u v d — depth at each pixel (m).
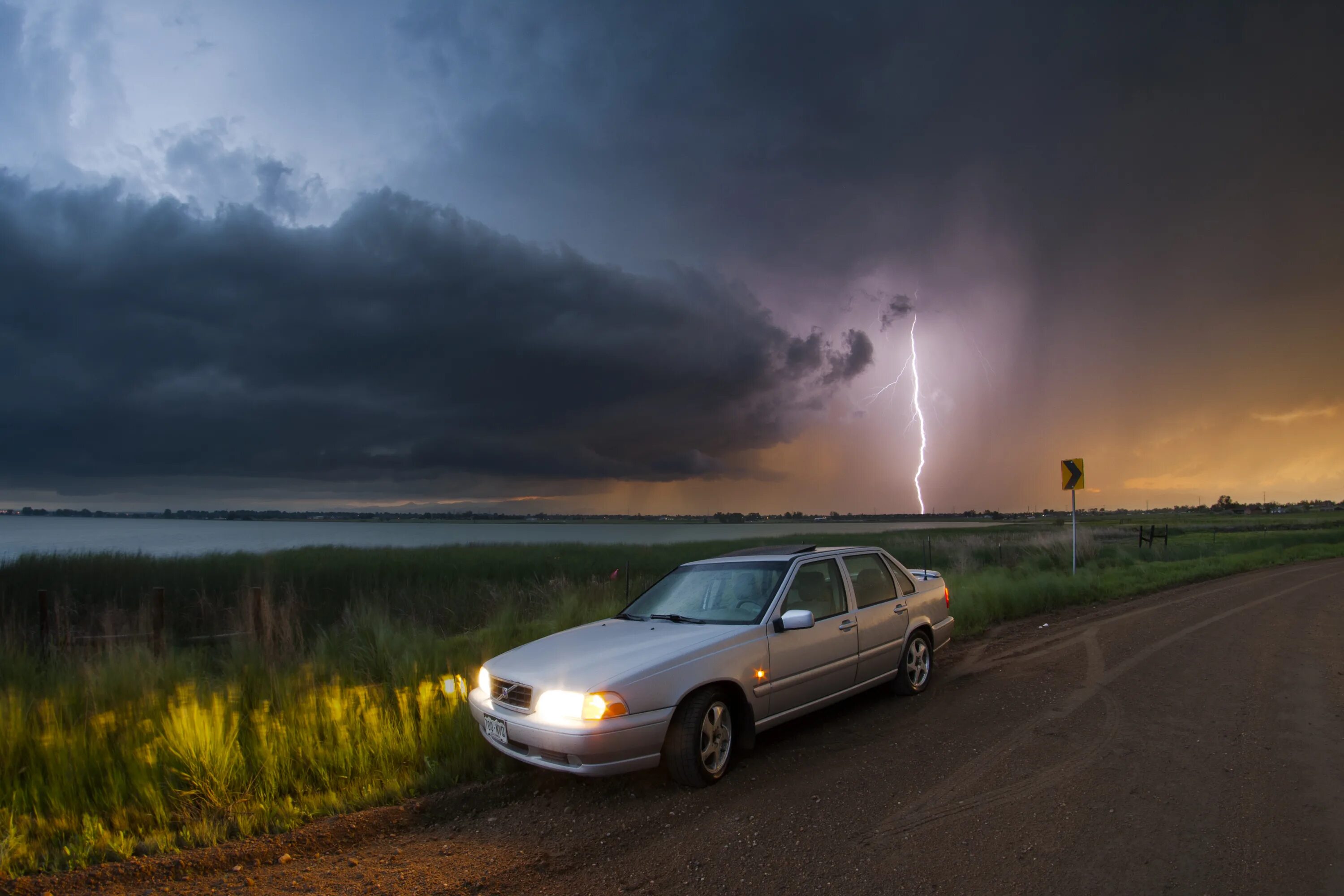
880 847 3.90
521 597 15.36
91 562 19.36
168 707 5.75
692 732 4.80
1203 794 4.52
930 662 7.44
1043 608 13.28
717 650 5.13
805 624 5.41
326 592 17.52
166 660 7.29
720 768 5.00
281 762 5.19
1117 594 14.91
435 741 5.65
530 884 3.66
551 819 4.49
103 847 4.18
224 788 4.83
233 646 8.36
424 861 3.96
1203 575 18.61
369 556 25.66
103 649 8.61
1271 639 9.65
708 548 33.03
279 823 4.47
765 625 5.53
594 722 4.52
